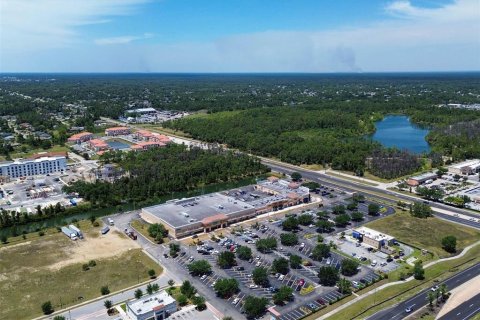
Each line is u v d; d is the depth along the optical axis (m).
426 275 175.50
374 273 178.38
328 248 192.75
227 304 156.38
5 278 176.75
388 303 154.00
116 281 174.38
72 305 157.50
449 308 149.25
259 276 168.25
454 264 185.25
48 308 152.75
